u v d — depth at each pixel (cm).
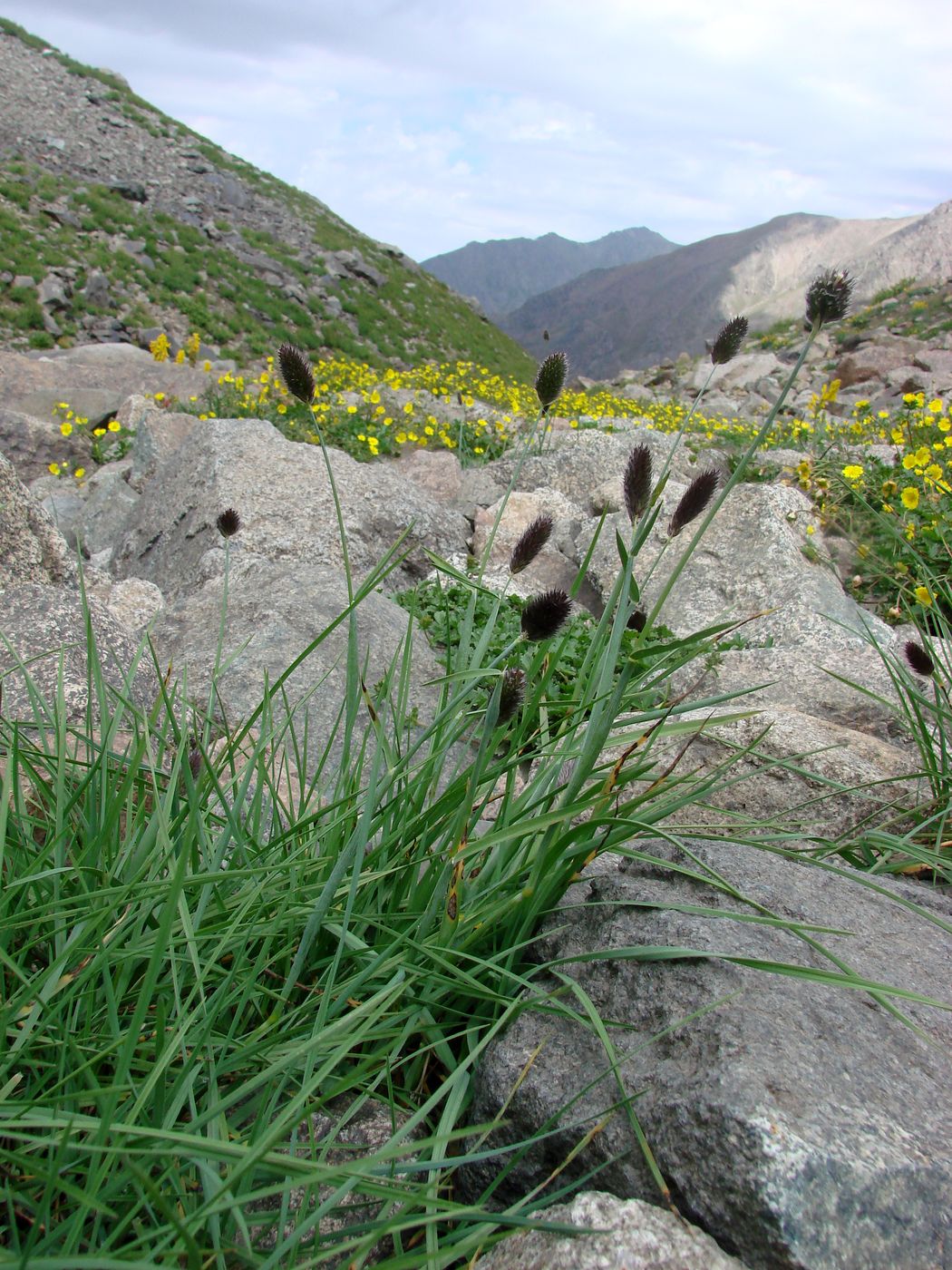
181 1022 170
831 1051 179
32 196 2923
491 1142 190
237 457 695
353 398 1242
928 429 949
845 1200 150
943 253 5019
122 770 227
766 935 214
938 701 371
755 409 1845
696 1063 177
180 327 2623
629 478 203
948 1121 168
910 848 291
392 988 181
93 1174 144
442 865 219
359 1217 172
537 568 691
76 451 1113
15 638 331
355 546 646
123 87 4069
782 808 355
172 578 658
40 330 2348
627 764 317
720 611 594
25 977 171
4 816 183
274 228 3566
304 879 216
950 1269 148
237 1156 140
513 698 199
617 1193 170
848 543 693
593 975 212
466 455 1077
